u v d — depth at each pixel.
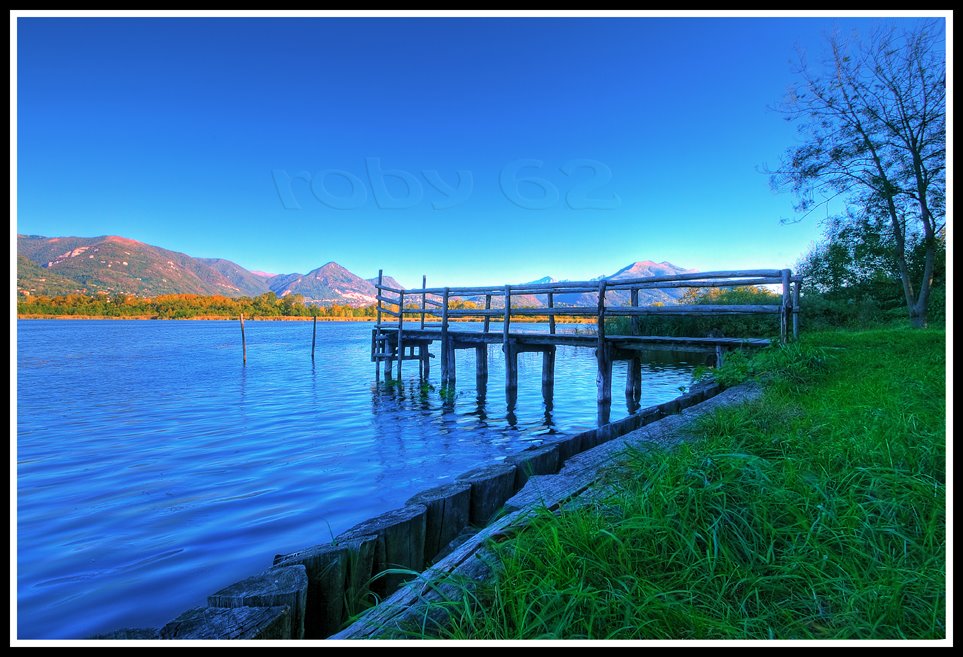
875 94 15.42
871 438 3.50
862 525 2.38
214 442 8.62
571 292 12.05
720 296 22.92
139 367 22.30
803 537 2.36
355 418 11.06
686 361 22.91
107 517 5.12
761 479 2.81
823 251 19.89
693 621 1.77
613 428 5.16
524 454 4.16
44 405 12.51
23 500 5.62
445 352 15.91
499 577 2.04
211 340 44.78
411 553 2.90
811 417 4.47
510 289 13.81
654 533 2.29
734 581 2.07
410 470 6.93
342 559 2.43
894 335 10.59
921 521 2.39
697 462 3.00
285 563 2.32
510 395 13.45
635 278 10.48
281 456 7.70
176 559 4.17
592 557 2.14
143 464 7.20
